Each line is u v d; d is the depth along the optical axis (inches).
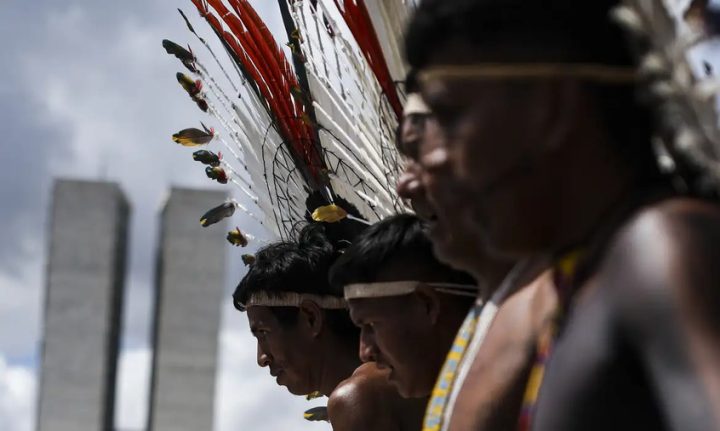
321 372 114.9
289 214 110.5
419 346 87.2
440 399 62.6
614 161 45.7
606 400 42.8
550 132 45.4
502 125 45.6
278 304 114.6
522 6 45.4
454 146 46.9
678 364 39.8
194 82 105.1
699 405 38.8
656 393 40.9
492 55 45.8
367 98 87.4
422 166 52.9
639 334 41.4
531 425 46.1
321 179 104.4
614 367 42.5
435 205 49.6
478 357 60.0
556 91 45.3
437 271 87.0
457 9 46.3
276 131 104.7
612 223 45.4
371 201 93.8
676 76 43.2
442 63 46.9
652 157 46.4
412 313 87.2
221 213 111.7
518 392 56.8
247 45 103.0
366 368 102.0
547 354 46.5
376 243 87.4
